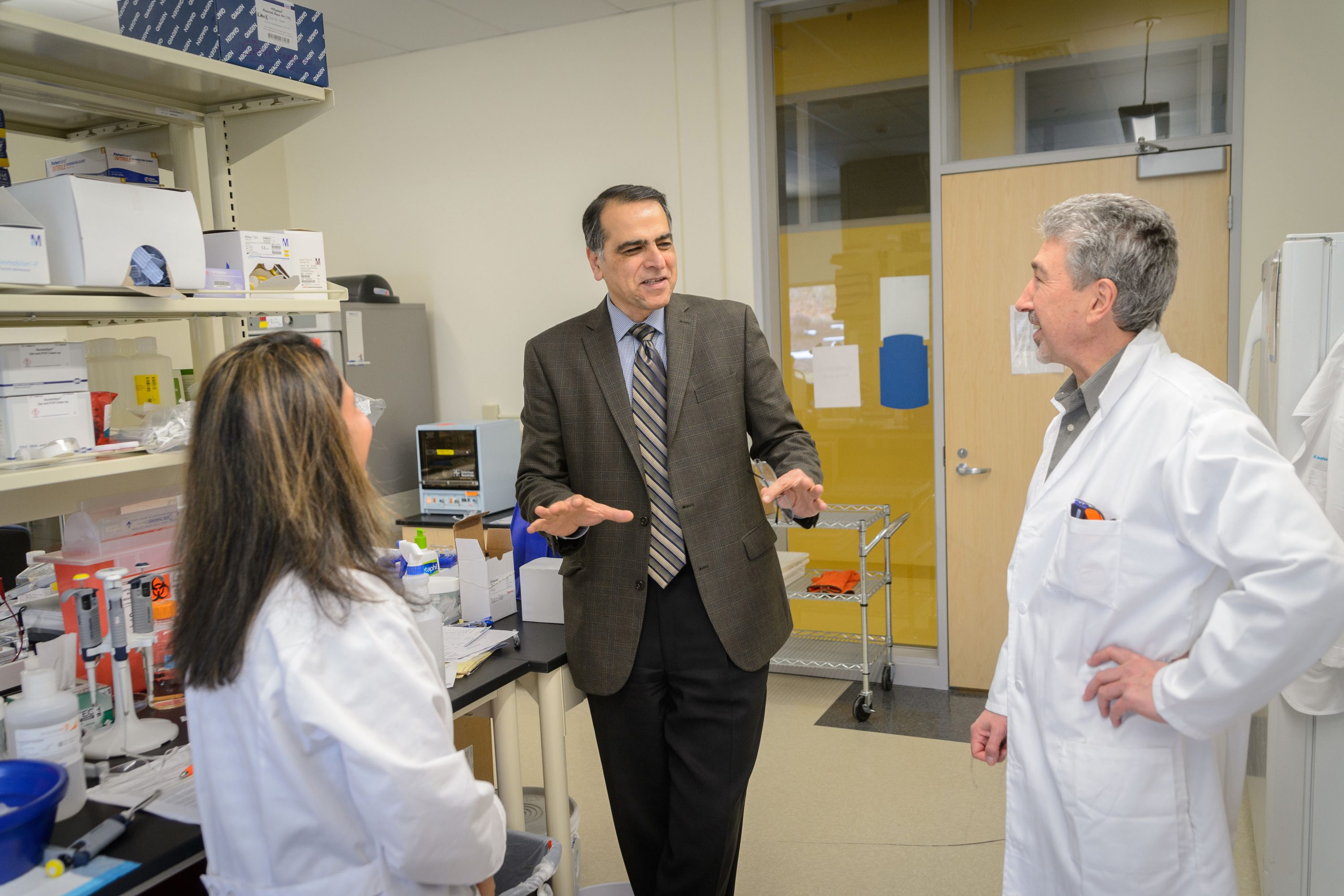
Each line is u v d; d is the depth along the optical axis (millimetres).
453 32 4109
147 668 1667
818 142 3850
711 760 1847
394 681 1026
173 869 1198
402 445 4297
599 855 2617
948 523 3707
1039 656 1344
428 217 4469
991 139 3541
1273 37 3064
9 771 1243
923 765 3090
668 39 3906
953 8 3533
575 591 1897
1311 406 1771
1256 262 3166
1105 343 1329
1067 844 1305
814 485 1721
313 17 1996
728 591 1811
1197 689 1137
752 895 2393
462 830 1055
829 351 3928
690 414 1827
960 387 3631
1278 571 1080
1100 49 3357
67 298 1526
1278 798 1880
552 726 1937
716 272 3934
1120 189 3332
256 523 1017
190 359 2320
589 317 1945
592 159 4102
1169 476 1196
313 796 1019
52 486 1889
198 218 1715
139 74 1789
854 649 3832
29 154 2246
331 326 3904
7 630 1873
